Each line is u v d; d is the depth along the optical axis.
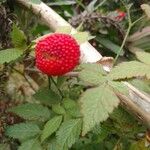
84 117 0.11
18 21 0.20
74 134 0.13
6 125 0.17
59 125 0.13
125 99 0.13
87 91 0.11
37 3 0.17
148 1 0.26
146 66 0.12
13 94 0.18
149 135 0.14
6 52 0.13
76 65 0.13
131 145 0.15
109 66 0.15
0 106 0.17
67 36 0.12
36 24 0.20
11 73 0.17
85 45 0.16
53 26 0.19
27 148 0.13
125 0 0.26
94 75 0.12
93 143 0.16
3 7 0.18
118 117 0.14
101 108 0.11
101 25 0.25
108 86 0.12
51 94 0.14
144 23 0.26
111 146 0.16
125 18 0.26
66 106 0.13
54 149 0.13
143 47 0.26
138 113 0.13
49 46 0.12
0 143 0.16
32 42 0.13
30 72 0.17
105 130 0.15
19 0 0.19
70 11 0.28
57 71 0.12
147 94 0.14
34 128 0.14
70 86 0.15
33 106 0.14
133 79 0.13
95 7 0.27
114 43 0.26
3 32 0.18
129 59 0.25
